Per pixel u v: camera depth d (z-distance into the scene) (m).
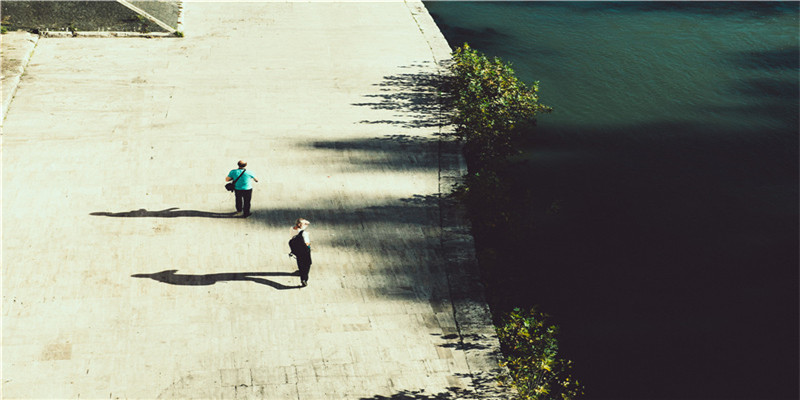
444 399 9.75
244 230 13.23
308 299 11.55
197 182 14.68
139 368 10.08
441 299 11.75
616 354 11.09
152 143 16.11
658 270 13.12
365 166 15.55
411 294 11.80
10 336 10.49
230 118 17.47
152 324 10.88
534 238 13.83
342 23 24.64
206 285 11.76
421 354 10.56
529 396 9.60
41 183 14.33
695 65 22.97
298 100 18.61
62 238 12.72
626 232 14.23
